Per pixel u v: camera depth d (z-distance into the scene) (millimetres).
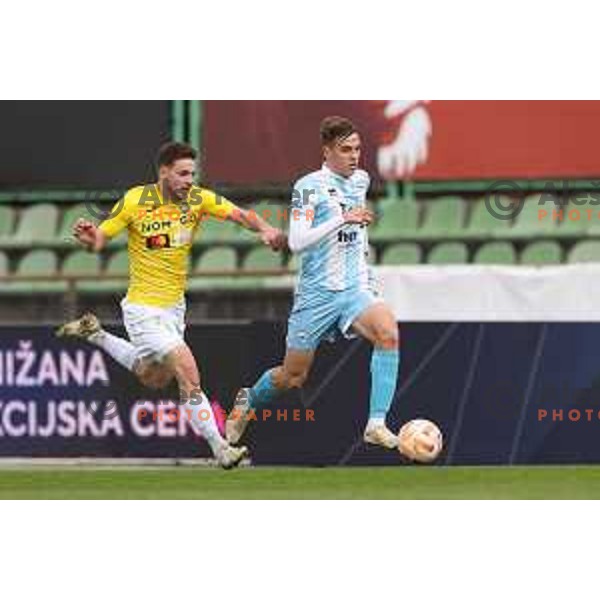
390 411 43344
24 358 43812
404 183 65188
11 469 43000
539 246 64938
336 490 38250
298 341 39562
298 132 64250
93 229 37500
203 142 64500
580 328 43531
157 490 38375
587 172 64562
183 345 38000
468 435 43469
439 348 43406
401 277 48969
